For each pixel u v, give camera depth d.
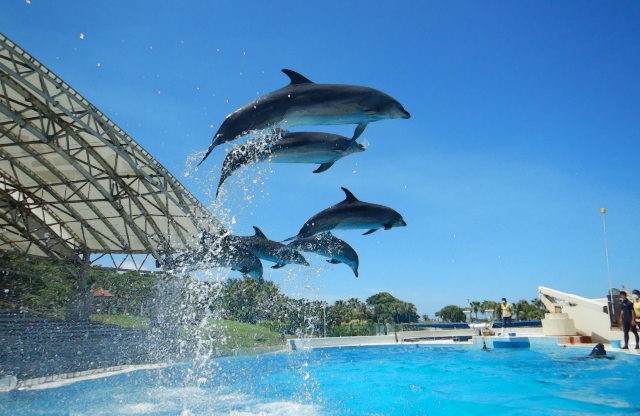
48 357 11.60
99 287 22.52
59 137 13.83
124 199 17.30
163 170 14.52
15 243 19.53
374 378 10.27
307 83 4.73
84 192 17.25
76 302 18.97
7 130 14.57
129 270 19.25
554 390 7.73
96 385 8.84
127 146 14.18
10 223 18.11
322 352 16.56
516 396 7.46
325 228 5.81
